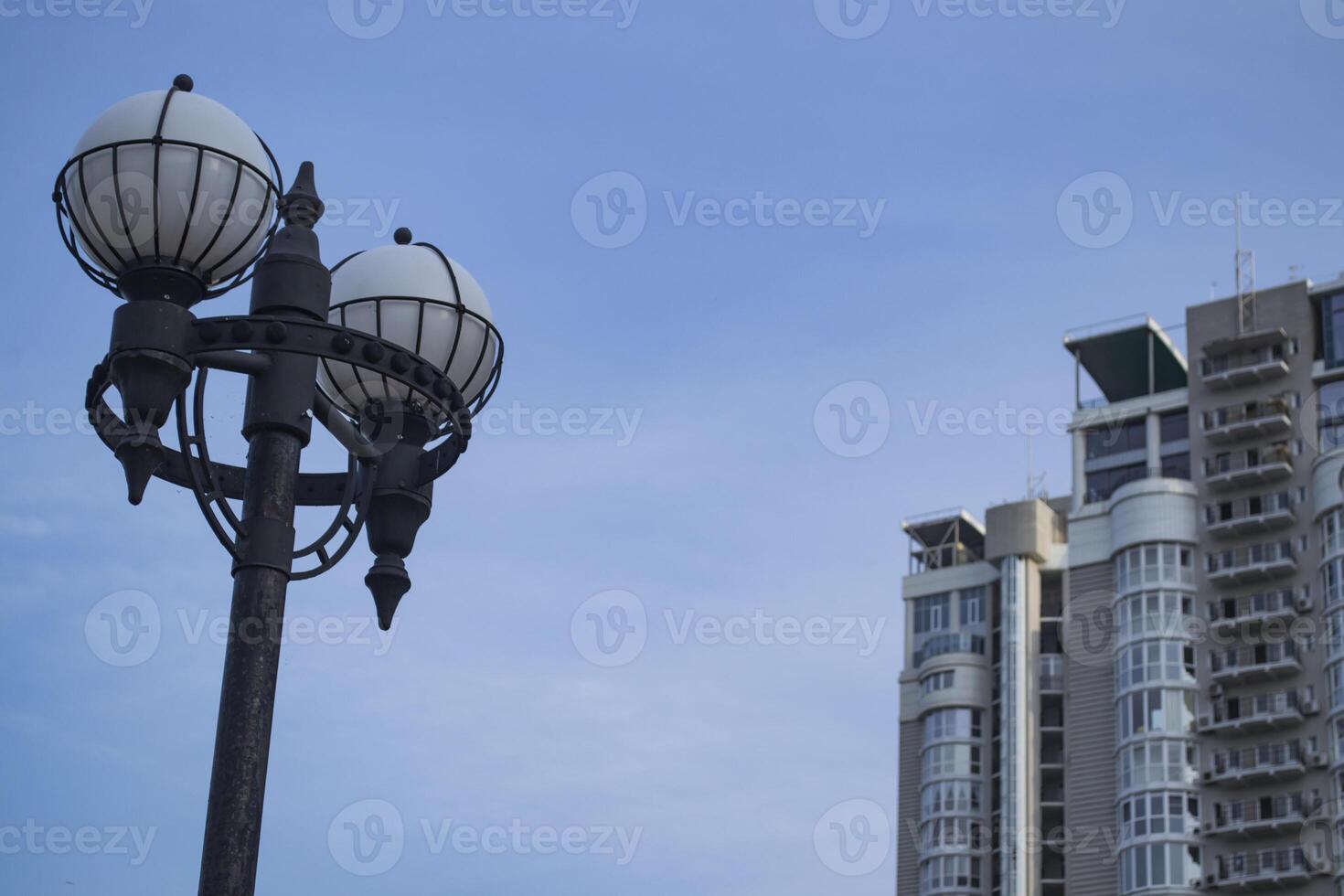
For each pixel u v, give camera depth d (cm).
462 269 1028
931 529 9706
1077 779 8500
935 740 9025
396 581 988
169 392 855
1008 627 8856
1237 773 8031
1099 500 9056
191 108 904
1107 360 9369
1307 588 8244
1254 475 8462
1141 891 8038
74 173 892
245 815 808
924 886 8819
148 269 898
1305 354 8600
